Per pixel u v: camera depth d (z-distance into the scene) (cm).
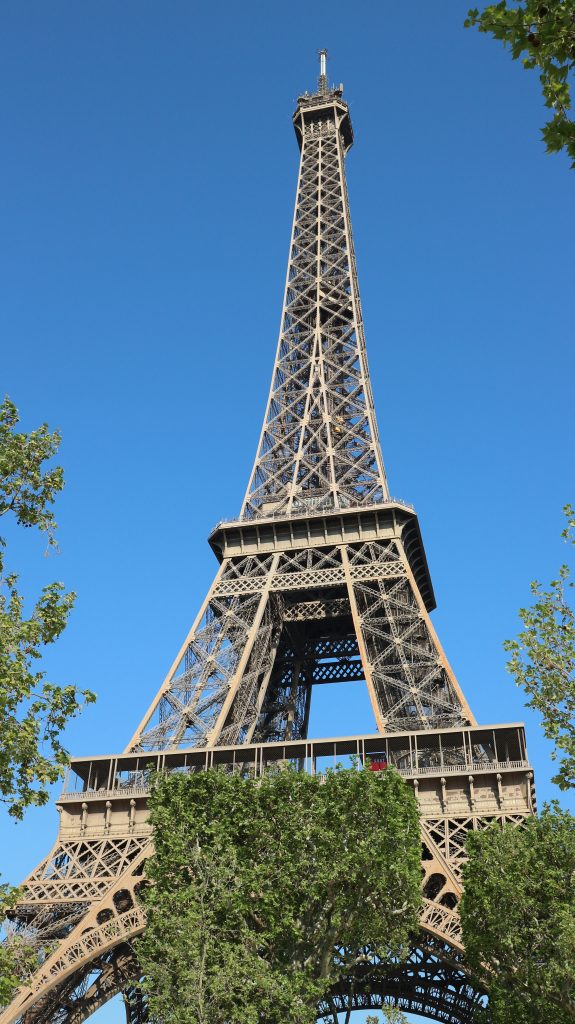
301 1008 6681
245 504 13538
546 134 2825
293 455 14325
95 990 9969
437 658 10894
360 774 7869
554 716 5266
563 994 7138
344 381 15412
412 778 9619
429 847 8962
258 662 11994
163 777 8394
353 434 14350
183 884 7488
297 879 7656
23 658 4844
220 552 13538
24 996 8325
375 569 12269
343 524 12938
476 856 8131
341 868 7400
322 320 16562
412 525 12975
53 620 5147
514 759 10550
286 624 13412
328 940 7638
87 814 10094
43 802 4850
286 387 15462
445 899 9400
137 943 7144
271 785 8100
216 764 10394
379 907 7688
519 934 7425
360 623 11544
